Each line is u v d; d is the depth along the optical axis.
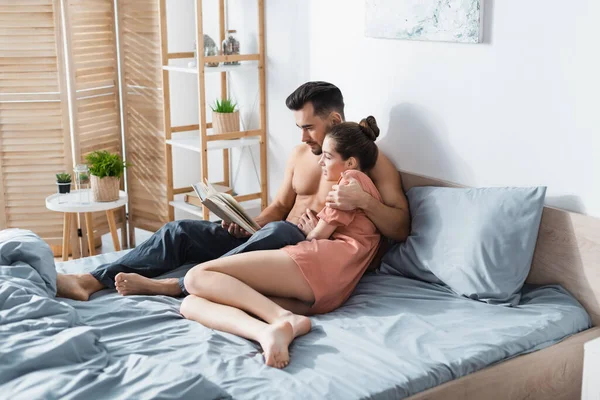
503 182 2.68
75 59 3.95
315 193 3.00
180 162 4.45
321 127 2.91
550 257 2.53
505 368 2.13
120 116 4.27
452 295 2.54
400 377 1.97
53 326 2.11
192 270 2.44
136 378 1.85
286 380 1.94
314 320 2.38
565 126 2.46
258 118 3.85
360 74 3.19
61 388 1.81
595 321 2.43
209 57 3.62
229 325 2.24
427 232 2.69
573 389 2.33
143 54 4.04
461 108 2.78
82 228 4.06
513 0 2.54
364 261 2.68
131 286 2.58
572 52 2.40
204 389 1.82
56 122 3.97
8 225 4.07
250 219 2.88
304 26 3.44
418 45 2.90
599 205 2.40
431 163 2.94
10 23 3.82
